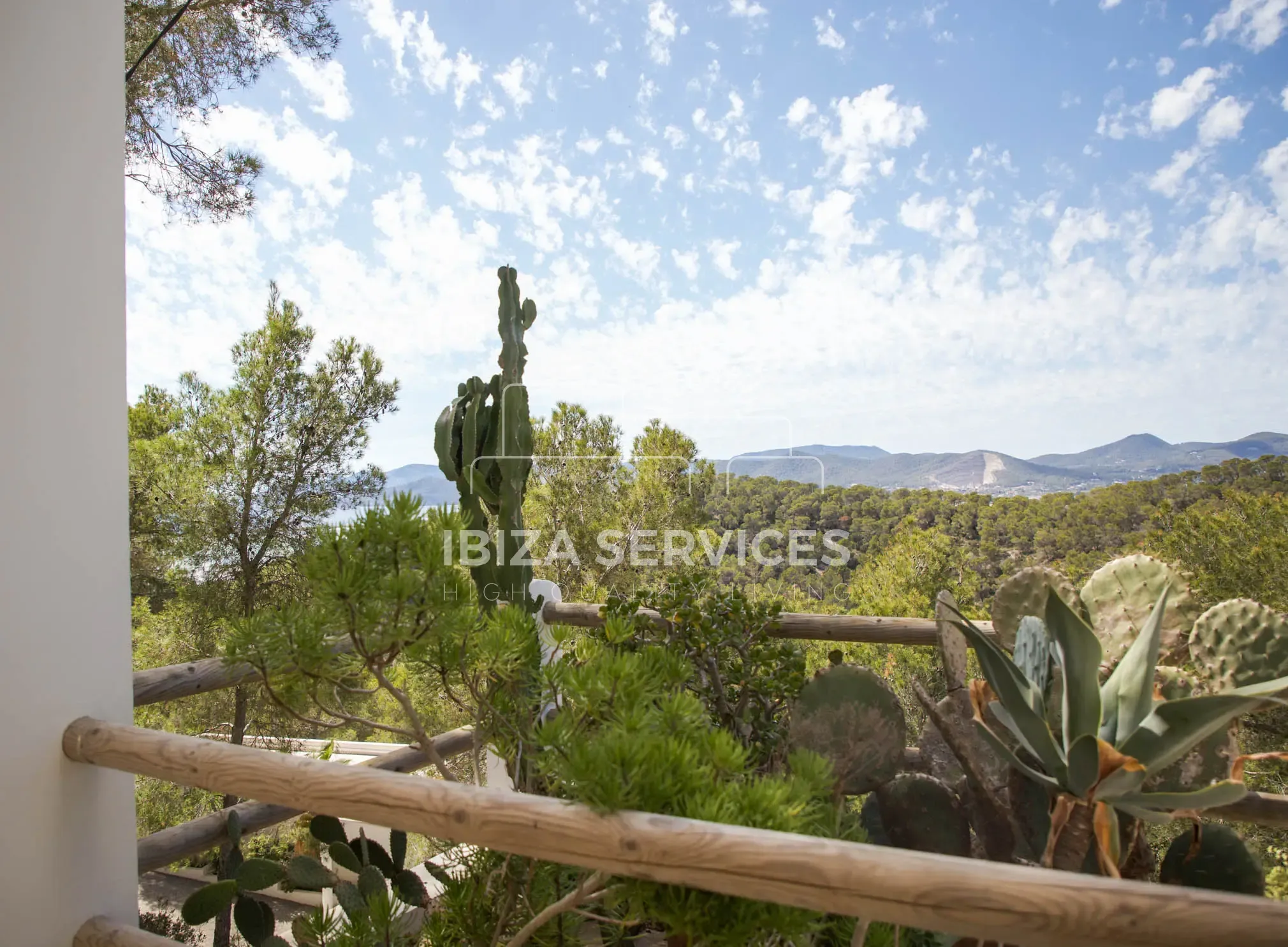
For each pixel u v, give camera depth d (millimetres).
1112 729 1067
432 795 873
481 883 1126
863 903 685
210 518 5137
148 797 4406
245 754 1042
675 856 741
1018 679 1067
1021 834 1104
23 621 1230
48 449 1277
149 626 5133
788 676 1391
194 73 4324
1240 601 1216
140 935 1246
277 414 5477
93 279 1364
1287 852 2807
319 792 955
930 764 1317
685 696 1012
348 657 1102
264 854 3951
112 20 1422
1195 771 1116
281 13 4285
